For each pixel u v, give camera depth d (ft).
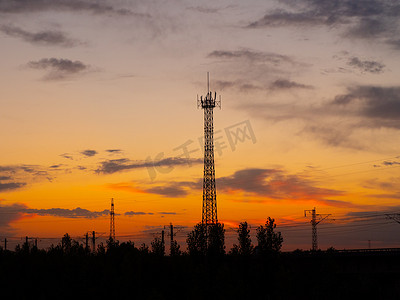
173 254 445.37
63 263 446.60
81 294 406.82
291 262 424.46
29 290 429.38
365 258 447.42
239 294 361.30
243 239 439.63
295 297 382.63
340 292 400.06
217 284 367.25
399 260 435.53
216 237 452.76
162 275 419.13
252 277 398.42
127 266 408.05
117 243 487.20
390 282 465.06
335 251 457.27
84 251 508.53
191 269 407.64
